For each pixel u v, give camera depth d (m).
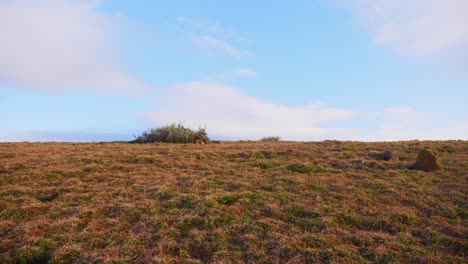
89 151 17.78
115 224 9.30
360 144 19.98
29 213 10.15
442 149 18.09
